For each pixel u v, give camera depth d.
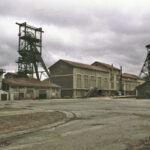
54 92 50.50
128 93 79.44
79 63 60.53
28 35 51.91
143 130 7.14
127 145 5.21
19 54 51.34
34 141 5.91
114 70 71.00
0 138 6.38
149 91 43.84
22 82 43.56
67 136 6.46
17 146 5.40
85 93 56.31
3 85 40.28
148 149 4.87
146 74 51.19
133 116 11.55
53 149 5.00
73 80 52.38
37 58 53.28
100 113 13.67
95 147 5.07
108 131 7.11
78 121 9.93
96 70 61.53
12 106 21.52
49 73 55.03
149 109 16.27
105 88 65.12
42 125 8.72
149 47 50.91
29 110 16.27
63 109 17.34
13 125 8.66
